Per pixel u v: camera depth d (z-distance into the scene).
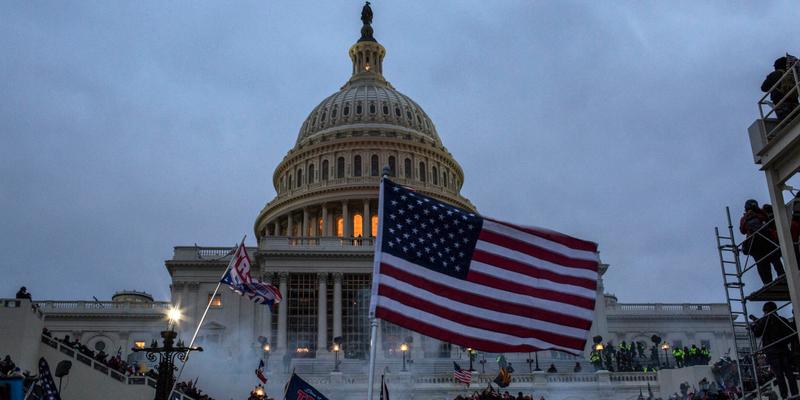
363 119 127.94
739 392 41.12
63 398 49.31
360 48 142.50
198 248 95.75
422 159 124.94
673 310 101.88
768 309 19.83
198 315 92.44
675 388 64.88
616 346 96.06
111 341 94.00
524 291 17.67
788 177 18.45
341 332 89.44
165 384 28.73
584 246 18.36
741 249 21.00
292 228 119.88
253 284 40.16
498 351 17.22
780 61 19.48
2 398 13.34
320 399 25.91
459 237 17.67
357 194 116.00
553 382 65.62
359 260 92.50
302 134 132.62
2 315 47.25
